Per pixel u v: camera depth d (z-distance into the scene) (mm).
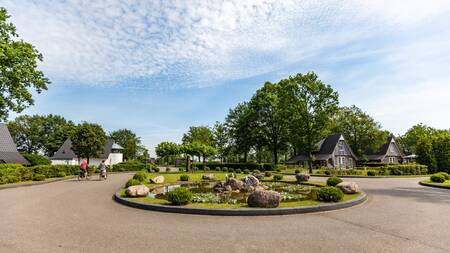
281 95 37000
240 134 51125
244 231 6766
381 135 52844
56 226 7219
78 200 11953
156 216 8680
